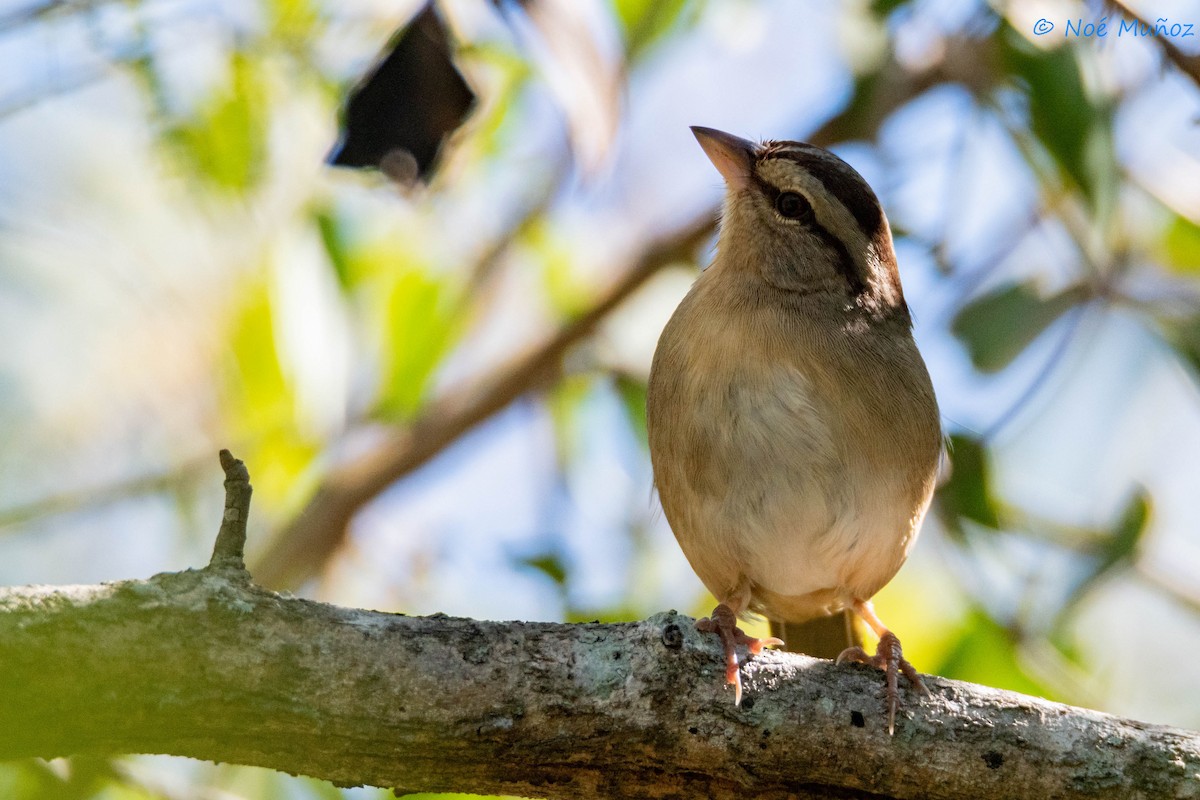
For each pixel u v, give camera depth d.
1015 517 11.45
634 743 7.01
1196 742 7.36
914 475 9.22
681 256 12.99
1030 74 9.46
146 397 13.21
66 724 6.16
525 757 6.89
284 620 6.55
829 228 9.49
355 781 6.76
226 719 6.40
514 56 10.36
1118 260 10.99
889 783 7.26
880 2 11.14
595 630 7.12
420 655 6.73
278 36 10.08
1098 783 7.23
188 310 12.95
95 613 6.22
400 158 8.27
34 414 13.47
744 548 9.16
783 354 9.14
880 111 12.21
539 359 12.91
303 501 12.02
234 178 10.20
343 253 11.90
